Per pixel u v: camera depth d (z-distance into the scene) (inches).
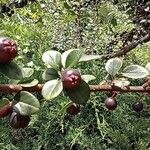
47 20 24.0
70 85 4.3
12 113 4.4
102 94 21.7
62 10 22.4
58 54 4.8
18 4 15.0
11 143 21.4
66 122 21.9
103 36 22.2
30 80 4.5
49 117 21.4
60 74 4.6
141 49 25.0
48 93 4.3
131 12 16.8
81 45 22.3
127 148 20.8
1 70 4.0
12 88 4.3
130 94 22.0
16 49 4.0
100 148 20.9
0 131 21.7
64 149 21.5
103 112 22.1
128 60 23.2
